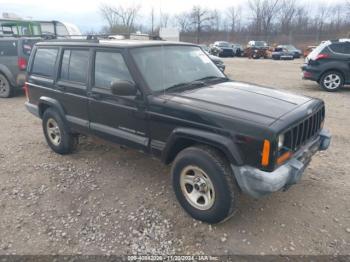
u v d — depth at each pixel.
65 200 3.76
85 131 4.38
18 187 4.09
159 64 3.76
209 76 4.12
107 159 4.82
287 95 3.60
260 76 14.80
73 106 4.43
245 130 2.76
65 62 4.53
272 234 3.08
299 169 2.90
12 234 3.19
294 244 2.95
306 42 41.31
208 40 54.81
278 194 3.73
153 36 5.69
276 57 30.12
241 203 3.56
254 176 2.73
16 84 9.58
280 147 2.79
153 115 3.37
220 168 2.92
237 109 3.00
